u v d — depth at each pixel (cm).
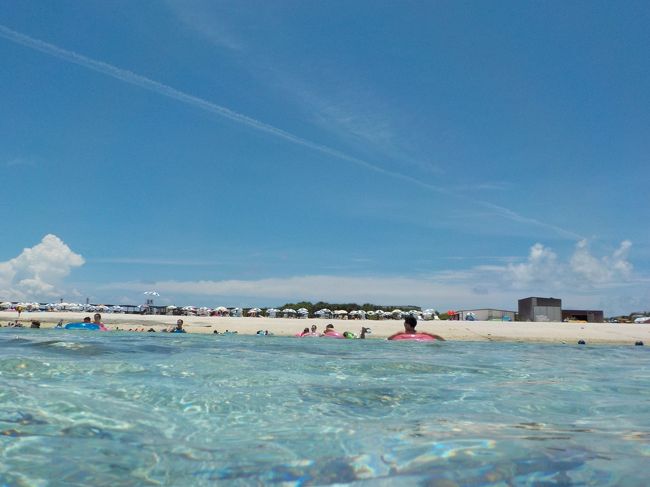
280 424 366
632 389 558
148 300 5853
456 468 260
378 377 629
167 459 278
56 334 1462
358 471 257
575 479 242
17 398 425
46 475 251
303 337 1911
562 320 5088
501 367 800
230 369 669
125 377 563
